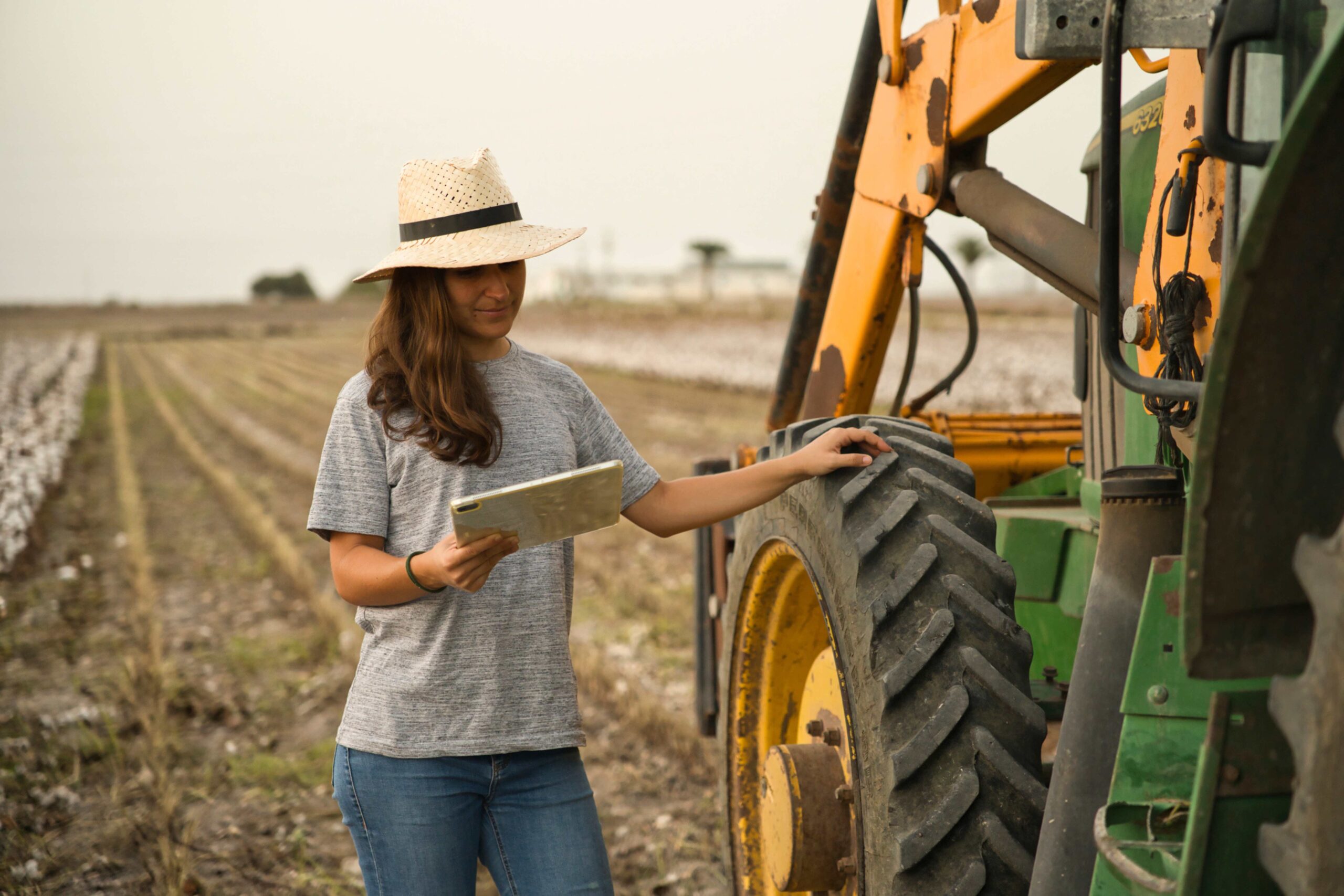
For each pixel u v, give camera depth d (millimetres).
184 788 4363
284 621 6898
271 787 4426
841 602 2178
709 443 14344
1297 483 1212
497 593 1965
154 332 65188
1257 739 1308
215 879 3648
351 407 1983
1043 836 1690
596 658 5574
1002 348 22969
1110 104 1668
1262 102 1400
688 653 5953
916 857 1940
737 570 2896
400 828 1932
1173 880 1438
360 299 91562
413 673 1945
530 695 1975
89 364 35000
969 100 2592
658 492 2205
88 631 6703
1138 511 1625
